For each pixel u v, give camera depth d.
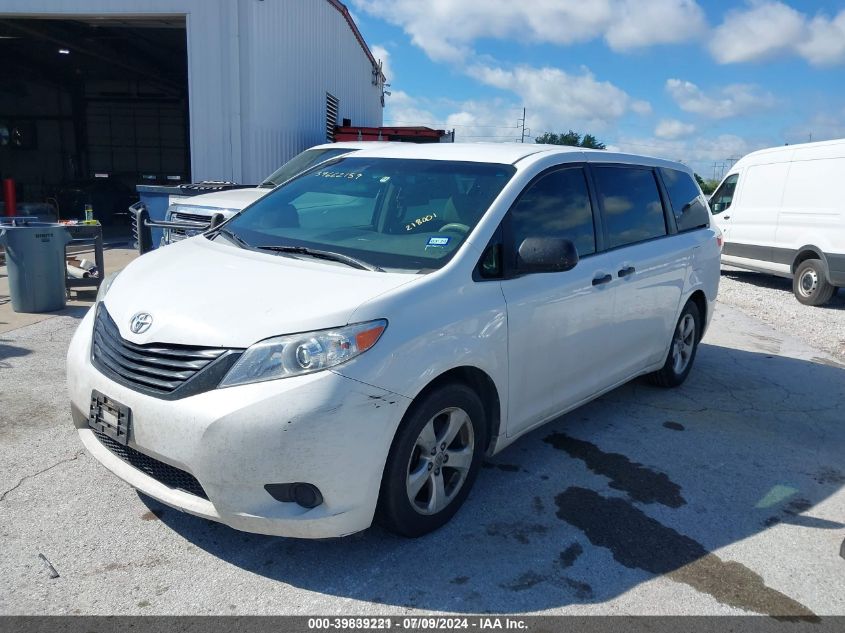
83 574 2.91
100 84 25.34
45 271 7.28
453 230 3.56
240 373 2.74
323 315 2.85
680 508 3.76
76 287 8.02
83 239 8.19
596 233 4.38
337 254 3.49
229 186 10.40
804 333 8.61
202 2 12.49
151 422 2.82
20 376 5.23
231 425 2.68
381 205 3.97
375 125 29.78
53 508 3.39
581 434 4.73
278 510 2.77
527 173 3.92
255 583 2.91
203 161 12.94
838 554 3.39
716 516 3.70
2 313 7.25
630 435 4.76
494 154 4.17
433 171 4.08
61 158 25.86
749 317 9.48
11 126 25.25
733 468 4.32
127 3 12.66
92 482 3.66
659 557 3.27
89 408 3.12
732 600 2.98
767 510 3.80
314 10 16.39
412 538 3.28
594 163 4.57
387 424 2.88
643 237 4.91
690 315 5.68
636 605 2.90
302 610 2.76
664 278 5.01
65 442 4.12
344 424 2.75
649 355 5.12
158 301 3.13
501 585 2.98
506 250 3.60
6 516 3.30
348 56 20.89
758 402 5.62
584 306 4.09
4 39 17.38
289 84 14.82
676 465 4.31
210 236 4.18
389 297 3.00
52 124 25.62
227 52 12.62
